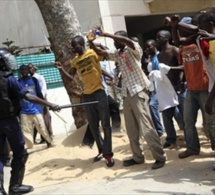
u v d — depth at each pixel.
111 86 6.83
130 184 4.36
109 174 5.05
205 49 4.25
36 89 7.34
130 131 5.08
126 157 5.58
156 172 4.71
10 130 4.58
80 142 6.44
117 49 5.08
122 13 10.77
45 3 6.90
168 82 5.63
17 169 4.70
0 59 4.50
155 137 4.84
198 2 12.13
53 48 7.05
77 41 5.27
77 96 6.91
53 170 5.67
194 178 4.28
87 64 5.22
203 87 4.71
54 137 9.45
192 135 5.08
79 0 10.86
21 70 7.25
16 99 4.60
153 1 11.31
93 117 5.42
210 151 5.34
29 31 13.37
